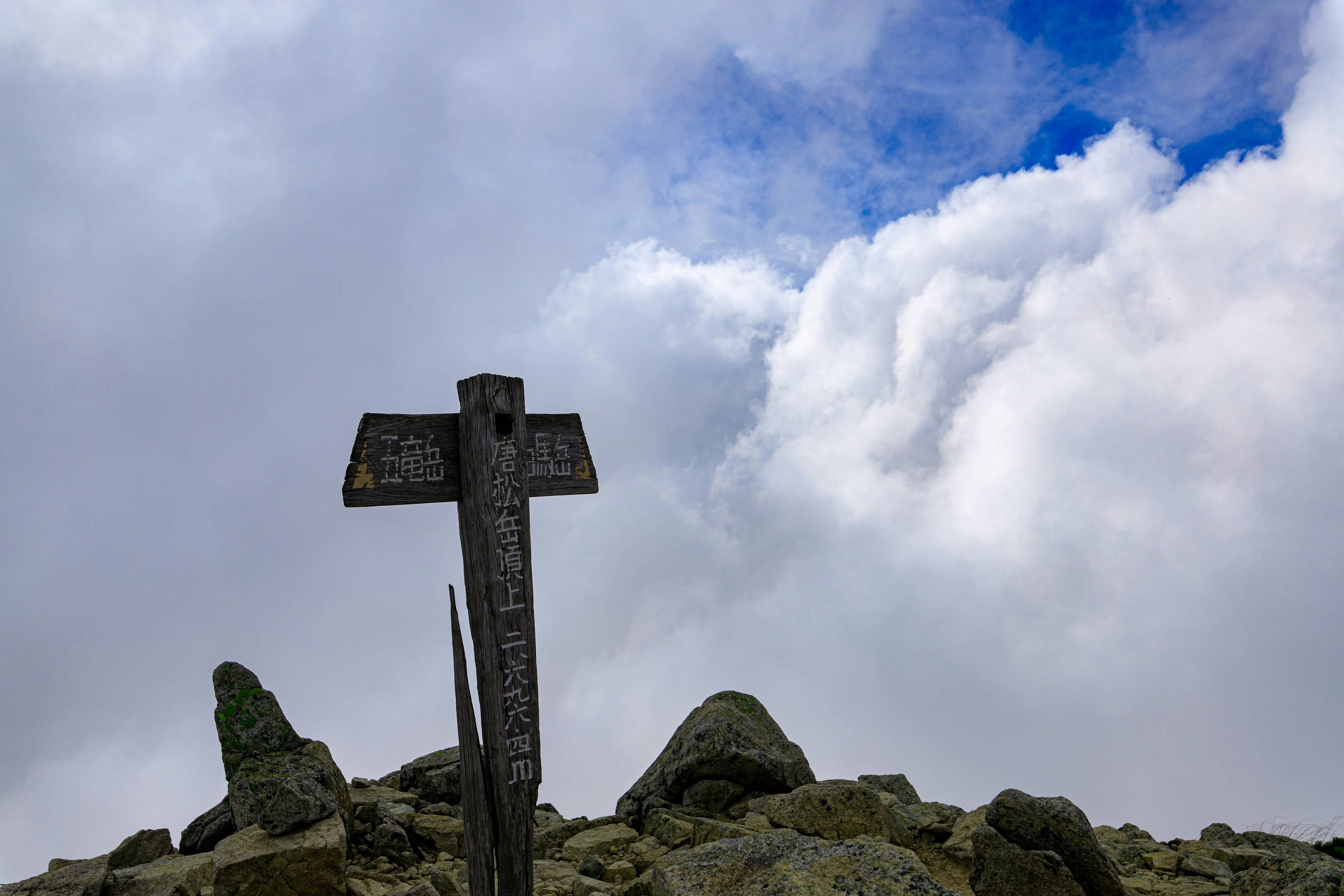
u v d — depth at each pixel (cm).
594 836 1055
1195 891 879
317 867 795
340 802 983
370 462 680
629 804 1186
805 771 1164
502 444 713
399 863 958
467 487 700
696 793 1116
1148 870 972
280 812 827
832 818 935
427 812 1112
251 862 778
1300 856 993
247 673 1053
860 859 618
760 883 613
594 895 809
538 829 1191
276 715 1025
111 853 970
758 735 1155
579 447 758
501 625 693
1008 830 802
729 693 1260
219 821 986
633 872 934
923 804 1177
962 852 938
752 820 998
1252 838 1102
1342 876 721
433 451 702
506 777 682
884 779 1291
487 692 687
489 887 671
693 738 1147
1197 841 1105
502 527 703
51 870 978
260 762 982
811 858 632
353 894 820
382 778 1298
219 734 998
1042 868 759
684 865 662
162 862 916
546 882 899
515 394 724
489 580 694
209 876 876
